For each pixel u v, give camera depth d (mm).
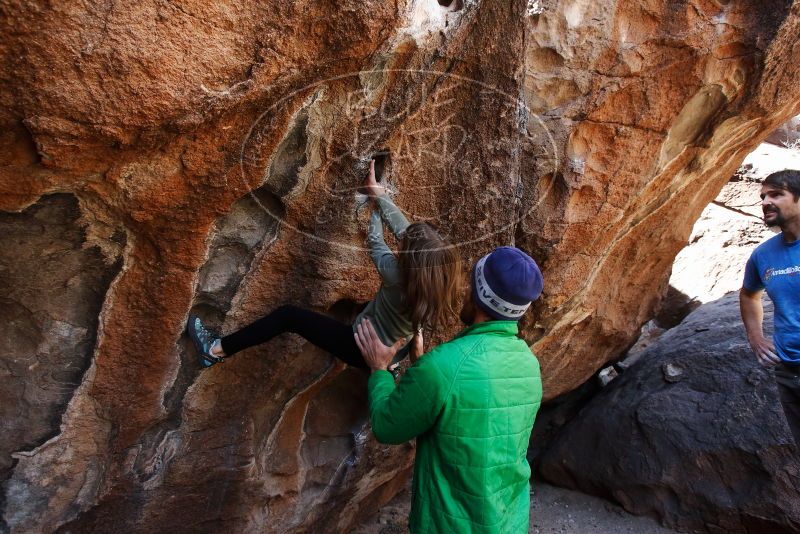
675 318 5496
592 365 3727
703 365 3457
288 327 1812
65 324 1555
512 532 1506
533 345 2910
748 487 3023
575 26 1946
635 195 2463
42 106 1072
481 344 1489
